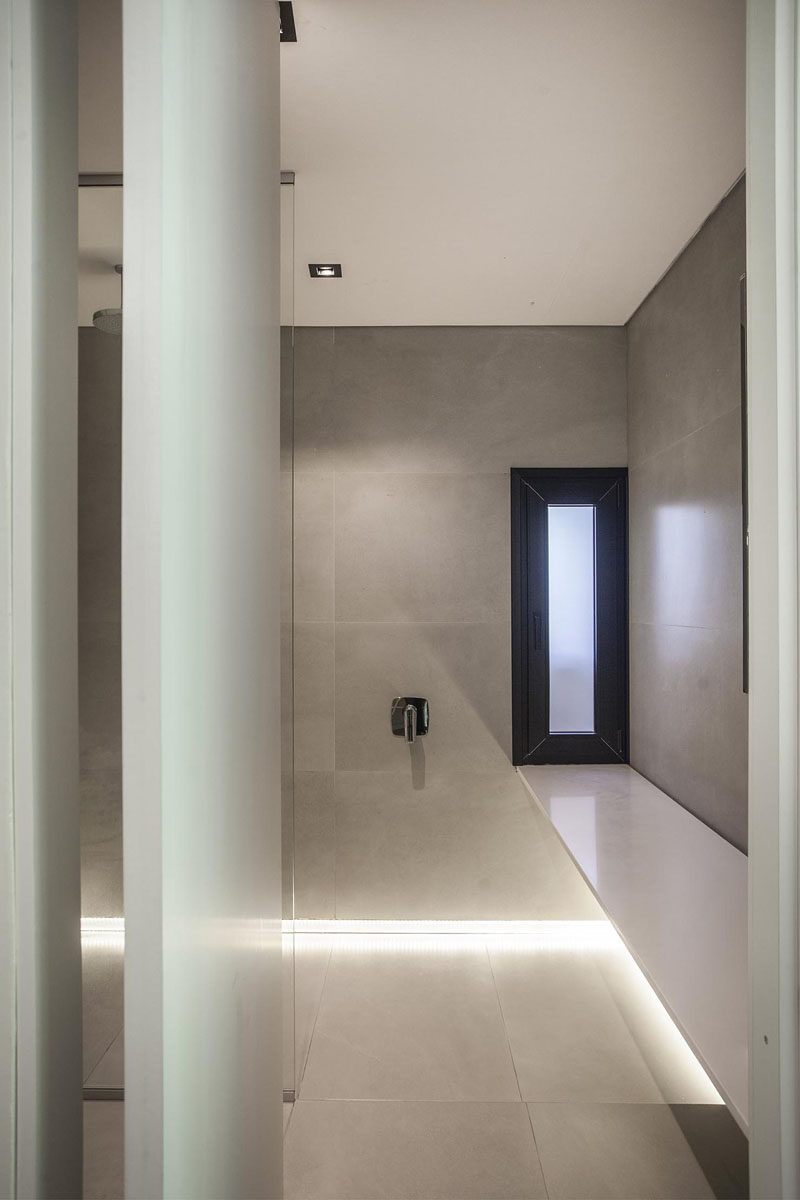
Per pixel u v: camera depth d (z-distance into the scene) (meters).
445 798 3.34
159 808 0.62
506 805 3.34
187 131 0.71
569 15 1.61
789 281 0.78
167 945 0.64
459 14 1.59
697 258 2.55
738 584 2.22
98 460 1.64
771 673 0.80
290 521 2.54
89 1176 1.55
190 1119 0.71
